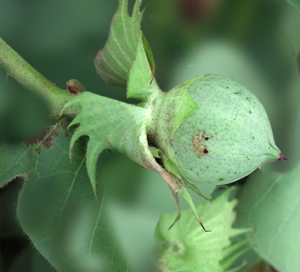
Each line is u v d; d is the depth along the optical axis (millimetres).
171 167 207
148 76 207
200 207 259
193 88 206
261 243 263
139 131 206
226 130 202
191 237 255
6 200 226
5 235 227
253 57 271
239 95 205
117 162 234
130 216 237
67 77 245
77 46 247
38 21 245
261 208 264
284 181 266
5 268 226
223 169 205
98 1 247
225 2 260
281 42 270
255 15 266
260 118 205
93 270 218
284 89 273
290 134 272
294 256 263
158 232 251
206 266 255
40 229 214
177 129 204
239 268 258
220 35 267
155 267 248
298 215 265
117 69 223
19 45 243
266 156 208
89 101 201
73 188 219
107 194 224
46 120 229
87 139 219
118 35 212
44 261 229
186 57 261
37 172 216
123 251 223
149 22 250
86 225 219
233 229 261
